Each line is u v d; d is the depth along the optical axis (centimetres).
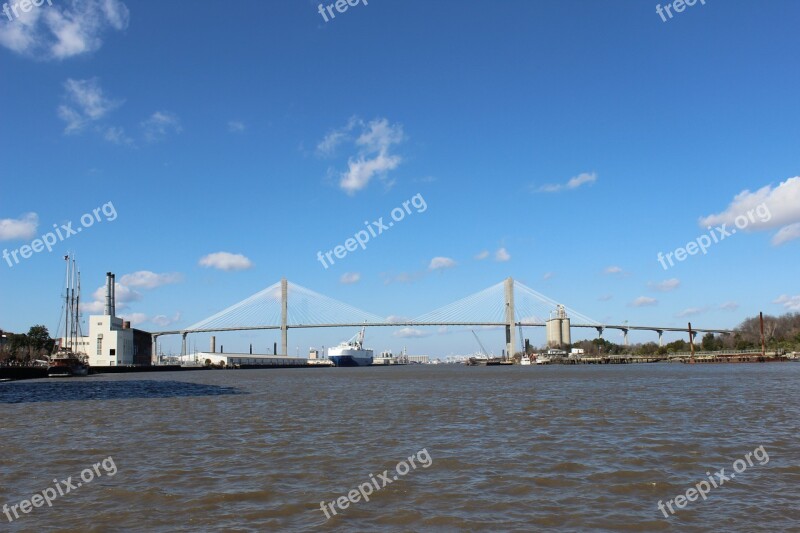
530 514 2338
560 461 3269
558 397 7588
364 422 5062
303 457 3456
